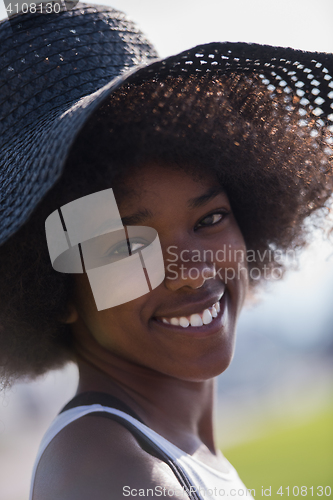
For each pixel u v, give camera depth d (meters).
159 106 1.51
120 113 1.46
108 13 1.73
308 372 16.53
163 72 1.43
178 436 1.60
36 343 1.66
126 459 1.18
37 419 9.88
